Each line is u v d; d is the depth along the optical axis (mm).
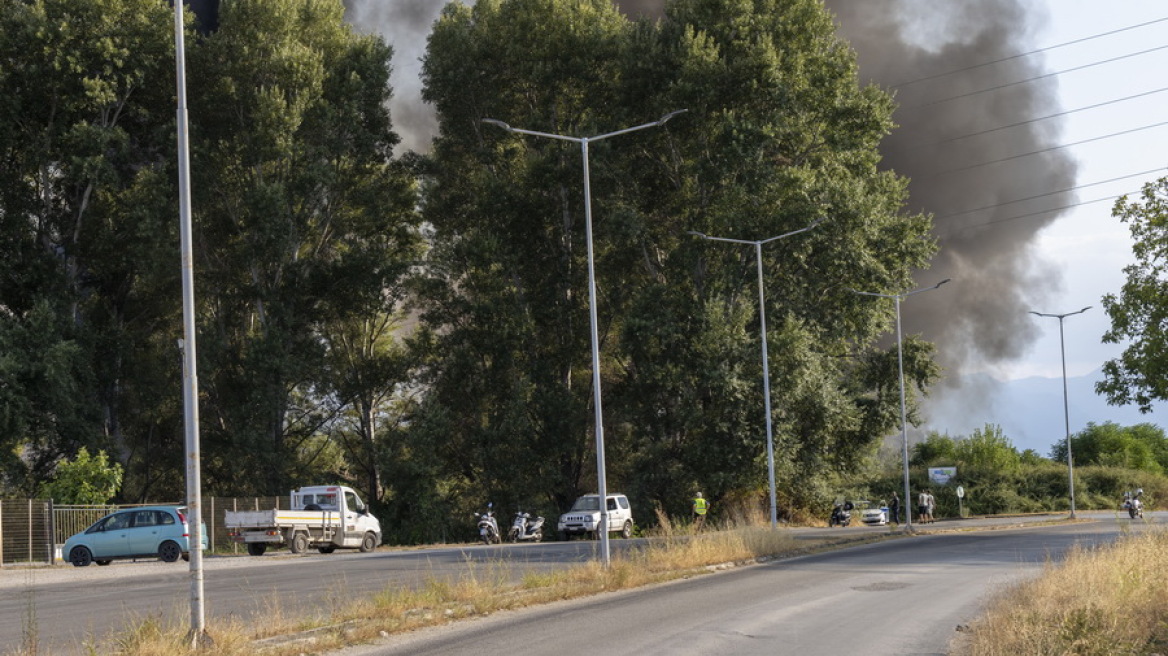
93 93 49031
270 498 50531
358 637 14250
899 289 58438
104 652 13289
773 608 16922
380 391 64250
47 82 50031
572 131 63906
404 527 57469
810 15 56688
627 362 65312
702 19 57594
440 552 37688
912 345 60125
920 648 12656
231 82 54094
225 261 59625
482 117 64188
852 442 60344
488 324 58875
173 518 35438
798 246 53844
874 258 56812
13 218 50594
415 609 16875
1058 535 39062
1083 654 10812
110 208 55406
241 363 58156
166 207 53312
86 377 50594
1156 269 31172
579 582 21344
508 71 63531
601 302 65625
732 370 53875
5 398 45375
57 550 37875
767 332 55688
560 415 58781
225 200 58156
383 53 60938
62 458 51844
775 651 12477
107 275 56688
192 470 13617
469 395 60000
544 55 61375
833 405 55344
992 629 12211
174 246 52344
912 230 58438
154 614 17547
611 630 14633
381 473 57656
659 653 12422
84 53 50719
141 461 60062
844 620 15312
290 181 56406
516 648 13188
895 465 88375
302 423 62500
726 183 56125
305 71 55469
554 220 63031
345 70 59562
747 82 55219
